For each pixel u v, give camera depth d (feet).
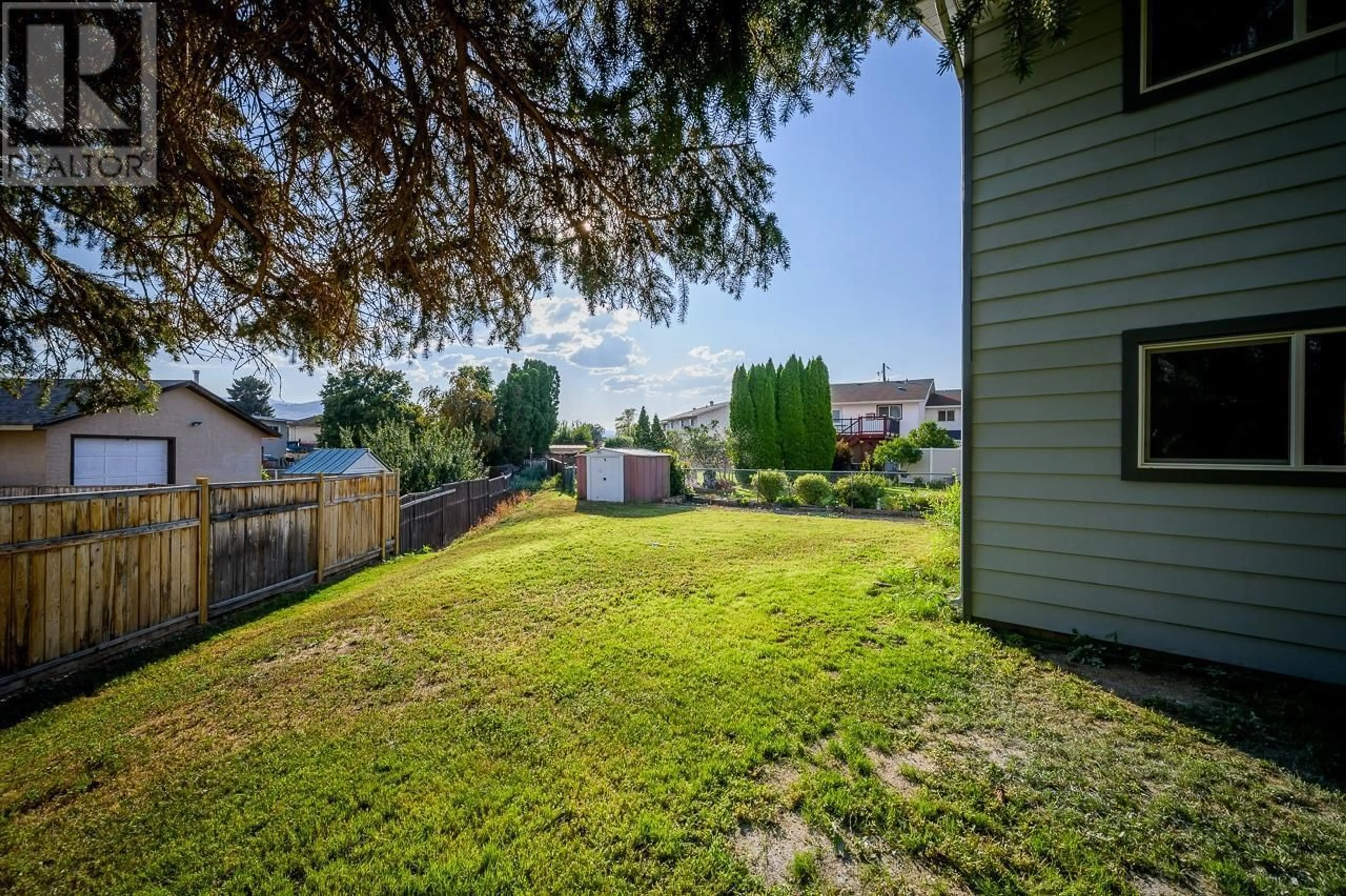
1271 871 5.73
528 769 8.21
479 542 33.17
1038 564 12.90
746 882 5.87
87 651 14.05
